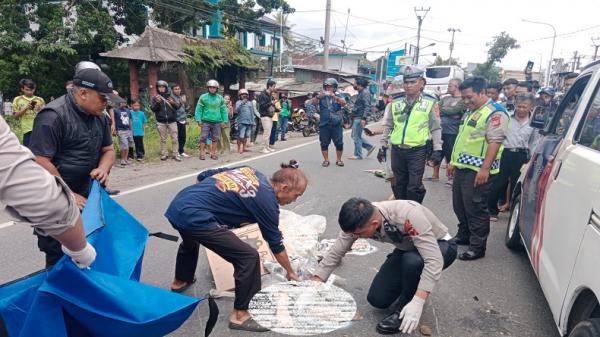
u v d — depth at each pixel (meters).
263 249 3.49
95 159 2.79
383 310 3.04
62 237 1.33
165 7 19.92
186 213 2.63
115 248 2.15
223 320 2.87
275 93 12.08
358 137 9.43
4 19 14.93
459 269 3.79
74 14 16.92
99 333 1.69
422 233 2.65
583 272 2.00
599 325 1.83
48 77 16.00
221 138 9.79
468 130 3.96
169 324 1.79
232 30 23.48
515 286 3.48
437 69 24.44
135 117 8.79
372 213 2.56
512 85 7.14
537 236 3.05
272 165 8.55
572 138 2.86
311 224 4.14
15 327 1.57
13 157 1.13
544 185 3.09
